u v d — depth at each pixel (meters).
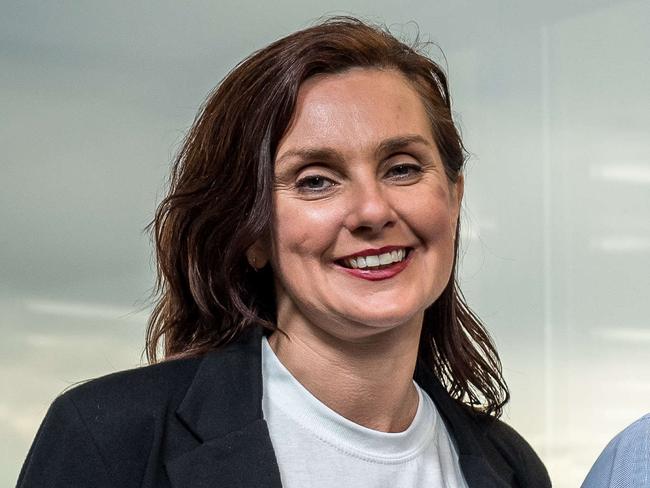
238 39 3.10
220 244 1.75
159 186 3.12
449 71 3.11
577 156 3.12
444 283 1.73
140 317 3.15
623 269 3.10
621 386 3.10
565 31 3.14
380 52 1.72
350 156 1.65
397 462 1.74
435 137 1.77
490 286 3.12
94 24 3.14
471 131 3.12
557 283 3.12
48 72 3.15
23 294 3.17
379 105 1.67
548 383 3.11
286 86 1.66
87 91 3.14
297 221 1.65
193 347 1.80
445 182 1.74
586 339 3.11
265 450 1.65
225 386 1.71
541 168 3.13
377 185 1.65
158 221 1.82
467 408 1.97
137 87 3.13
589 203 3.12
